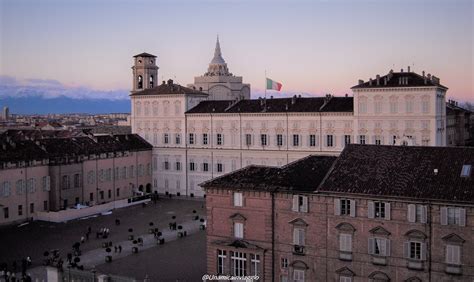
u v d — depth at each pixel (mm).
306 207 85188
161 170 187875
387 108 149375
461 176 79312
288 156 165250
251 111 170375
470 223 74688
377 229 80312
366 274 81375
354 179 84625
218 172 177625
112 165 172500
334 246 83500
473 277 74750
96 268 101938
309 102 166875
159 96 186375
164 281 94312
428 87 143875
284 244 87062
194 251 114375
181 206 165250
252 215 89375
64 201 155500
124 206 165000
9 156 144125
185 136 182375
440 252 76625
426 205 77125
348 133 156500
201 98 189875
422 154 86562
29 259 105250
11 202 141875
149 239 125125
